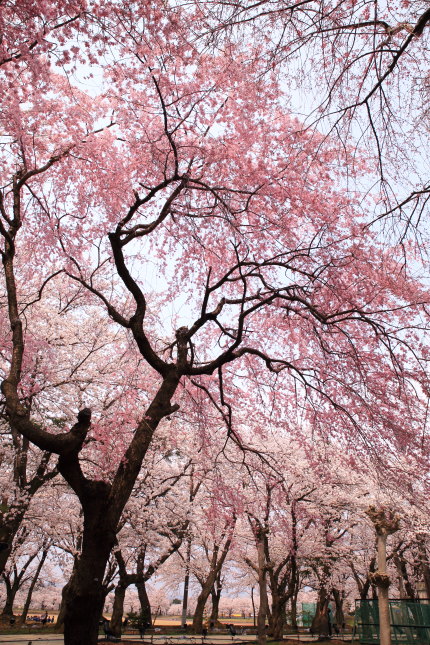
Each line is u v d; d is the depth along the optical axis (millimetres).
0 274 13141
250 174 8281
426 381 7891
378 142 5676
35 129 8477
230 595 33375
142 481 16094
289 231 8539
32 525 14984
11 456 13430
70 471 5910
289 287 8094
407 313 8180
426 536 18109
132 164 8805
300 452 19141
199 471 14594
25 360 11117
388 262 7410
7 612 23531
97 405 14195
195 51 5875
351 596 35438
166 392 7090
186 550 23047
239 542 19828
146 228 7605
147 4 5410
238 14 5059
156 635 20391
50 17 5578
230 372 11211
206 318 8039
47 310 14242
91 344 14531
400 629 15742
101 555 5617
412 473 8820
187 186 7777
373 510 11453
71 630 5289
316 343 9516
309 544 19484
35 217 9469
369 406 8641
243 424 13055
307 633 27781
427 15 4410
